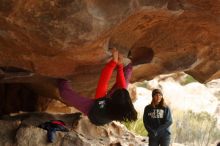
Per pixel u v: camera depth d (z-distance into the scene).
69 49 4.03
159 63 6.09
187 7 4.43
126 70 4.70
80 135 6.79
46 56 4.43
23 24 3.73
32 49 4.24
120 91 4.15
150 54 5.68
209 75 6.23
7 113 8.02
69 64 4.81
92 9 3.70
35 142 6.27
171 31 5.15
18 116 7.11
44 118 7.12
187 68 6.02
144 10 4.13
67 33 3.75
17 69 5.81
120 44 4.92
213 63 5.98
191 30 5.18
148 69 6.45
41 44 3.99
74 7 3.62
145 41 5.29
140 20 4.60
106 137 7.55
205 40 5.42
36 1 3.56
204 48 5.62
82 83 6.25
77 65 4.93
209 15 4.65
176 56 5.79
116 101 4.12
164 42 5.37
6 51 4.54
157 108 6.41
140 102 15.41
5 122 6.45
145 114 6.48
